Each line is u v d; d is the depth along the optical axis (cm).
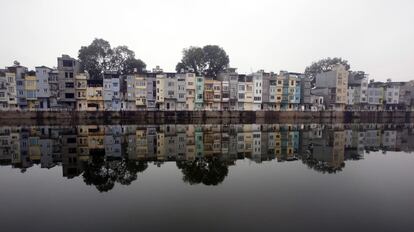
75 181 2272
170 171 2606
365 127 7406
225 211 1675
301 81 10094
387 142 4669
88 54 9156
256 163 2969
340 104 10362
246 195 1956
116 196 1922
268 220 1554
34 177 2378
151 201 1831
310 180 2347
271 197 1920
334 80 10288
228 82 9238
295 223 1521
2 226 1462
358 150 3853
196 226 1478
